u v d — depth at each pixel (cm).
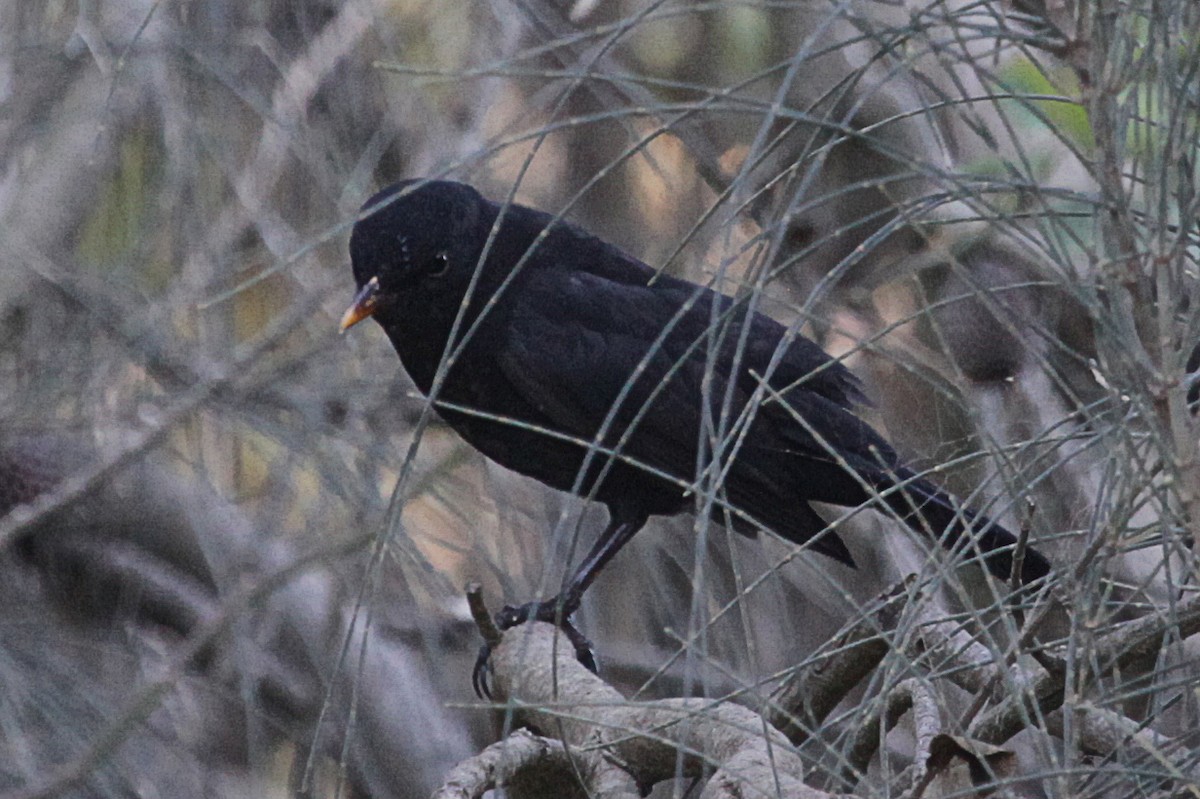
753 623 918
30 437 1144
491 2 973
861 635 665
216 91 952
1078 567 471
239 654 953
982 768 473
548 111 1072
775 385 950
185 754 992
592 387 959
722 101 567
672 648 995
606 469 484
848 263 466
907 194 977
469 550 954
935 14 479
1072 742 441
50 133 955
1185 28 438
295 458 940
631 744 599
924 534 862
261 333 959
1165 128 437
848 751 474
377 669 1053
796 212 466
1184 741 504
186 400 913
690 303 482
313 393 945
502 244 969
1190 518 426
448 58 998
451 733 1078
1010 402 845
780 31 1027
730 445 943
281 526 994
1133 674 642
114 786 925
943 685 660
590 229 1072
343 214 910
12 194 963
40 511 934
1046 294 840
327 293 931
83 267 966
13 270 977
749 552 953
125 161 965
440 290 937
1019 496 473
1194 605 527
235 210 959
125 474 1117
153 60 932
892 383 941
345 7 970
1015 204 732
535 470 971
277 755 1080
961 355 870
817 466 945
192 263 941
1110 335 433
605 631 1012
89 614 1149
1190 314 447
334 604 1013
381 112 962
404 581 973
